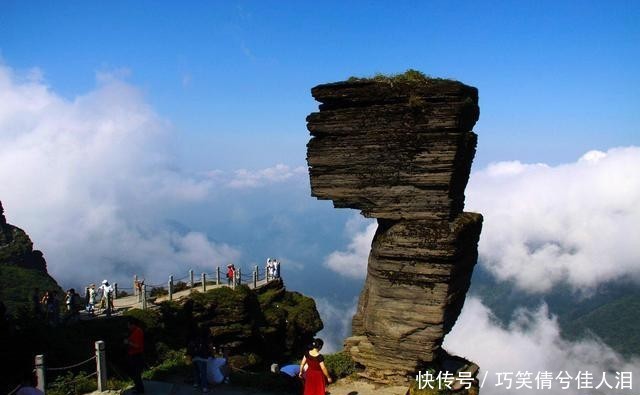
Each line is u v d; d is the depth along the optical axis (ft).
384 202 80.38
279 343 163.02
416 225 78.43
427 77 79.30
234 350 145.89
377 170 80.18
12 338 85.20
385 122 79.10
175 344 127.65
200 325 139.95
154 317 124.47
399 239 78.74
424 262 77.97
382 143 79.51
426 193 78.07
